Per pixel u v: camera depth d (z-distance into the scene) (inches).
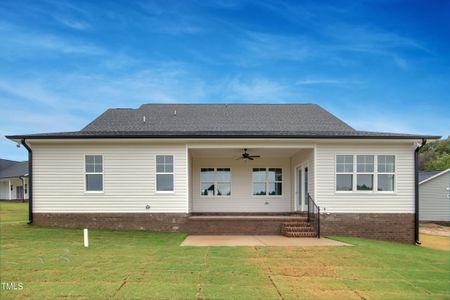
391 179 562.3
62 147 560.4
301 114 768.9
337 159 561.6
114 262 322.0
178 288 250.2
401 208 555.5
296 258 356.2
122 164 560.7
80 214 554.6
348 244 445.4
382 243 502.3
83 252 367.2
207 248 402.3
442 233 751.7
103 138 545.0
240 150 631.8
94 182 561.9
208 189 711.7
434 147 2310.5
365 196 555.2
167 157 564.4
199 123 692.7
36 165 558.6
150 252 372.5
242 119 725.3
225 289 251.0
